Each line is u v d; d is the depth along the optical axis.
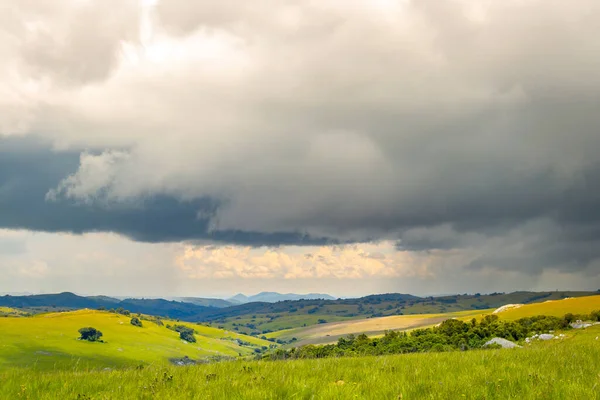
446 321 99.38
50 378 12.06
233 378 11.80
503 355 16.14
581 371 11.22
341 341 94.00
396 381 10.51
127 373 13.38
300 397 9.16
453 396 8.84
